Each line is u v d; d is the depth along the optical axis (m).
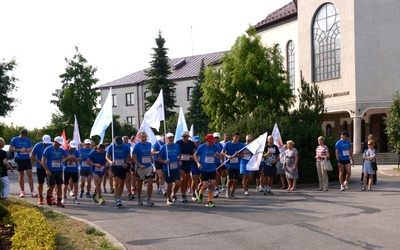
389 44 34.00
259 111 20.05
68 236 8.25
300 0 37.19
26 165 14.80
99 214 11.13
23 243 6.58
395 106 25.39
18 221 8.27
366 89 33.88
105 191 16.64
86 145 14.98
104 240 7.87
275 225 9.26
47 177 12.59
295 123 19.92
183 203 13.00
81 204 13.12
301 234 8.38
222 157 14.94
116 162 12.57
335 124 39.28
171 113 47.31
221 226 9.30
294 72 38.91
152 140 15.54
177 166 12.87
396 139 25.00
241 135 18.91
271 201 13.04
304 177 18.14
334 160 18.64
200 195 12.85
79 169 16.33
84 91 35.81
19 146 14.66
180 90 56.97
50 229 7.79
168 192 12.71
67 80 35.91
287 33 39.56
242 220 9.92
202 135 21.92
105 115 14.11
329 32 35.50
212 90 27.44
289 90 26.89
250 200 13.44
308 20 36.69
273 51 27.83
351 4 33.81
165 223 9.77
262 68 26.55
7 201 11.89
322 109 21.06
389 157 33.88
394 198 12.96
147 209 11.91
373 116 37.19
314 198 13.45
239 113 27.14
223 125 24.59
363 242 7.69
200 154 12.46
